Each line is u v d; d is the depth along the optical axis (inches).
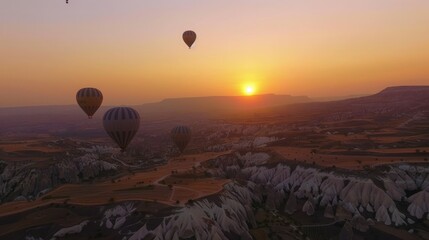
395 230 2655.0
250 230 2723.9
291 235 2684.5
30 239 2405.3
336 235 2704.2
